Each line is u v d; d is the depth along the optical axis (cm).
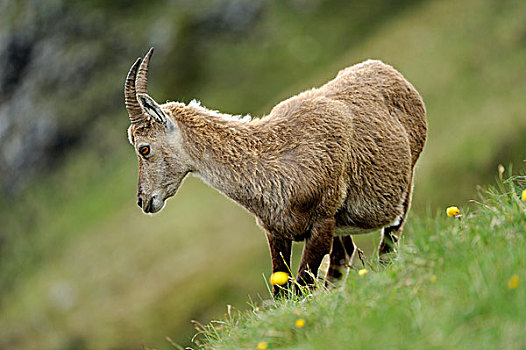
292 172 2866
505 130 13550
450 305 1670
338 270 3275
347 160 2997
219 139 2934
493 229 1978
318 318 1966
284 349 1877
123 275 15475
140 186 3039
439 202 12669
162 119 2920
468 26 17875
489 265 1736
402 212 3262
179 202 16988
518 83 15200
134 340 13012
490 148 13275
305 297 2400
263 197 2903
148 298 14062
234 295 12669
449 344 1549
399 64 17800
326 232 2920
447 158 13375
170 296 13562
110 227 17838
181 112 2991
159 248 15675
